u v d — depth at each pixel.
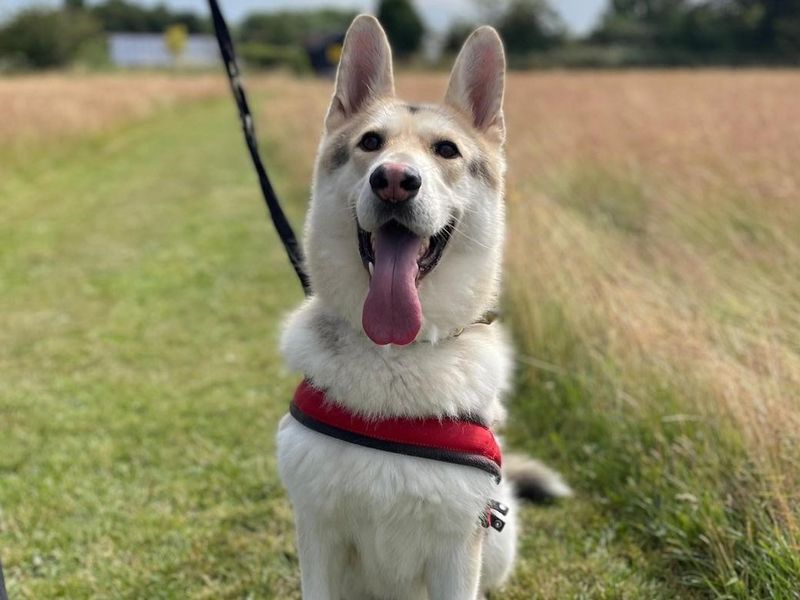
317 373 0.67
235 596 0.84
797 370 0.96
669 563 0.88
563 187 2.12
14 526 0.95
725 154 1.94
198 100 8.40
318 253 0.71
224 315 1.80
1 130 4.01
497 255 0.76
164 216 2.89
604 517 0.98
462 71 0.81
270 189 0.92
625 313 1.20
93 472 1.09
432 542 0.67
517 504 0.96
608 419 1.09
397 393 0.65
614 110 3.17
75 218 2.86
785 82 5.14
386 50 0.81
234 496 1.04
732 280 1.33
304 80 12.15
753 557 0.80
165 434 1.21
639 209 1.91
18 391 1.37
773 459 0.85
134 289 2.00
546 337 1.31
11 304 1.87
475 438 0.65
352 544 0.71
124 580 0.85
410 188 0.65
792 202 1.56
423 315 0.69
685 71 9.13
